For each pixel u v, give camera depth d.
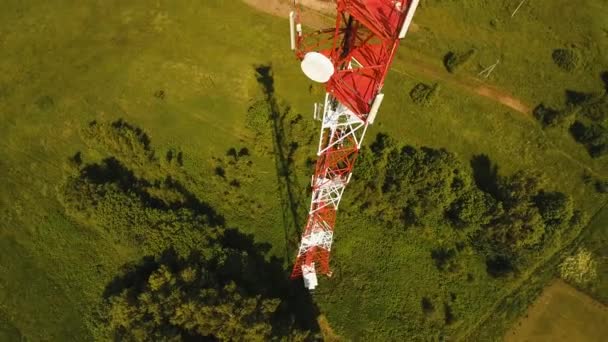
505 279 46.31
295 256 47.47
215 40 58.88
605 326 45.12
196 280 41.66
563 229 48.06
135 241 45.38
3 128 54.00
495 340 44.31
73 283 46.16
